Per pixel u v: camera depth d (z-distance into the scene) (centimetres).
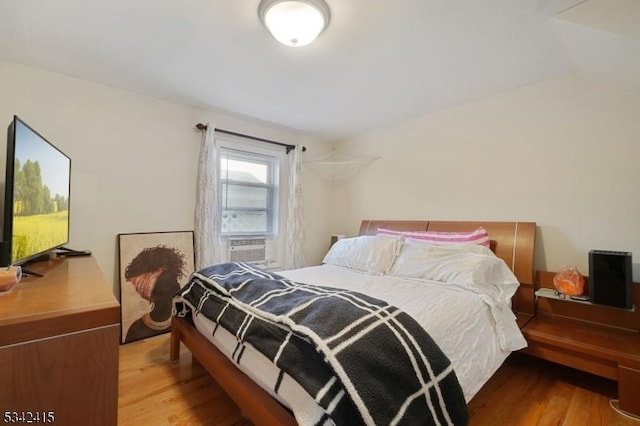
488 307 174
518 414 156
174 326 206
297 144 371
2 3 148
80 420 85
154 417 151
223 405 161
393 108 293
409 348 110
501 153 257
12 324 76
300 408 102
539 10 152
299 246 363
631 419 152
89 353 87
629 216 199
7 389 75
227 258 318
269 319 126
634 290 192
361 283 210
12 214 119
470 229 266
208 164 291
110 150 246
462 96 264
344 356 98
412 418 98
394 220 338
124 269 247
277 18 151
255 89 250
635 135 197
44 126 218
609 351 164
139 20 162
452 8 150
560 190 227
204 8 152
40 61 207
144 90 254
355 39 178
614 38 146
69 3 148
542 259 234
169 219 277
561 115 227
